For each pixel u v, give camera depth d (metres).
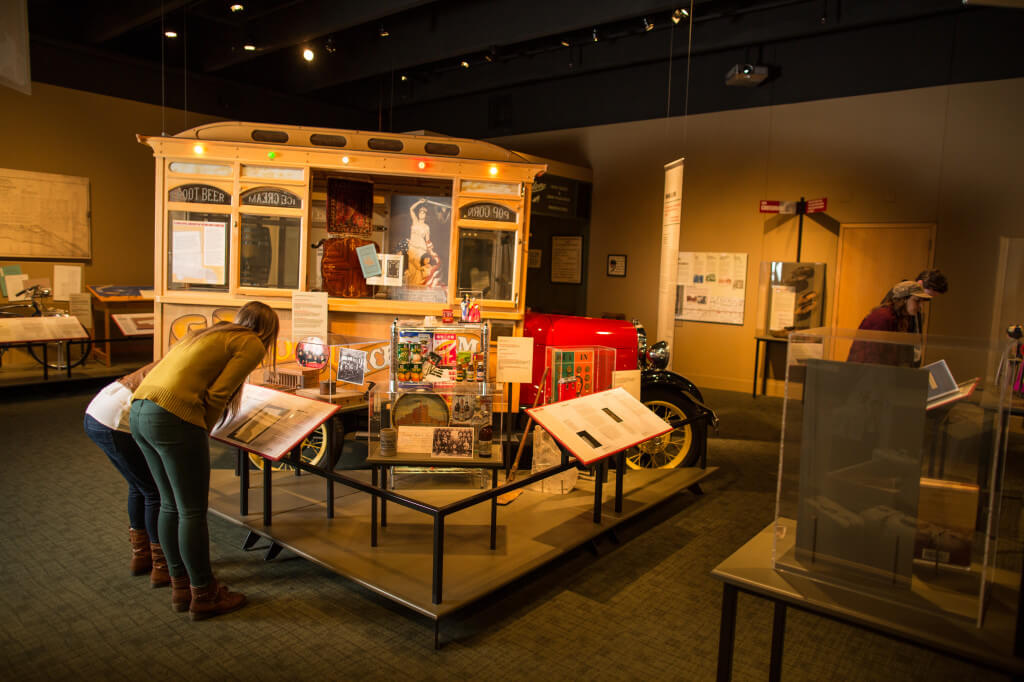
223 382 2.63
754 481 4.82
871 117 7.17
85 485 4.29
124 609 2.82
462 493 3.22
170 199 4.42
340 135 4.47
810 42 7.48
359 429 4.51
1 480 4.34
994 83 6.47
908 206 7.02
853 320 7.46
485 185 4.47
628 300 9.19
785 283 7.68
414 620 2.79
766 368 7.97
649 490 4.13
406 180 4.95
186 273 4.46
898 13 6.52
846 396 1.65
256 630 2.69
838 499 1.68
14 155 7.44
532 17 7.27
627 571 3.34
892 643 2.75
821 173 7.52
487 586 2.77
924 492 1.56
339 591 3.02
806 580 1.73
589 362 3.91
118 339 7.30
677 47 7.95
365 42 8.80
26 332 6.60
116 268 8.38
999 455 1.47
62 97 7.76
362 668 2.46
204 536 2.70
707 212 8.36
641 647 2.66
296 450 3.33
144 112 8.48
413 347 3.75
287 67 9.77
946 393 1.53
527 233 4.53
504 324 4.55
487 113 10.33
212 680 2.37
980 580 1.50
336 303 4.51
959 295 6.79
